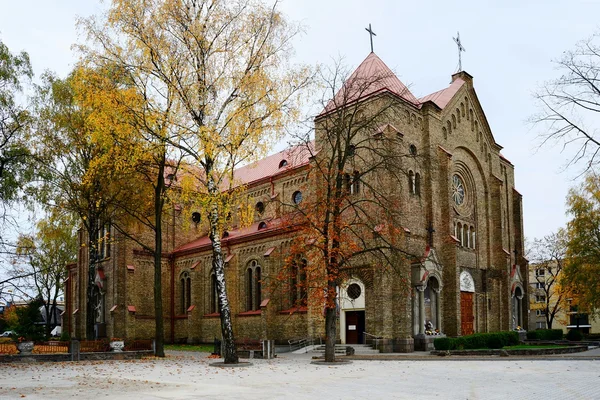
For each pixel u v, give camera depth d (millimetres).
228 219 29812
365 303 37344
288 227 31969
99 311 51906
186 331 52000
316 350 37469
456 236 44531
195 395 15250
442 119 44344
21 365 27453
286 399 14328
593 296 53406
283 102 28203
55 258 63656
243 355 33781
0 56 32531
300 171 48156
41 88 36969
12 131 32781
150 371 23625
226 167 26969
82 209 36906
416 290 37688
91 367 25969
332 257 29469
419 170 40969
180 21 27375
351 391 16016
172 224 55906
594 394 15102
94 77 27719
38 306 47406
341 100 36938
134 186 36031
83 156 36688
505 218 51875
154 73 27844
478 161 48375
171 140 27875
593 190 54375
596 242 53656
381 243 35812
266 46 28266
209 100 27594
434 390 16141
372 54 44906
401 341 35844
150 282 52969
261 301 44938
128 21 27688
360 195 38562
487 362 27391
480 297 45688
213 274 50500
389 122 38625
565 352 34156
